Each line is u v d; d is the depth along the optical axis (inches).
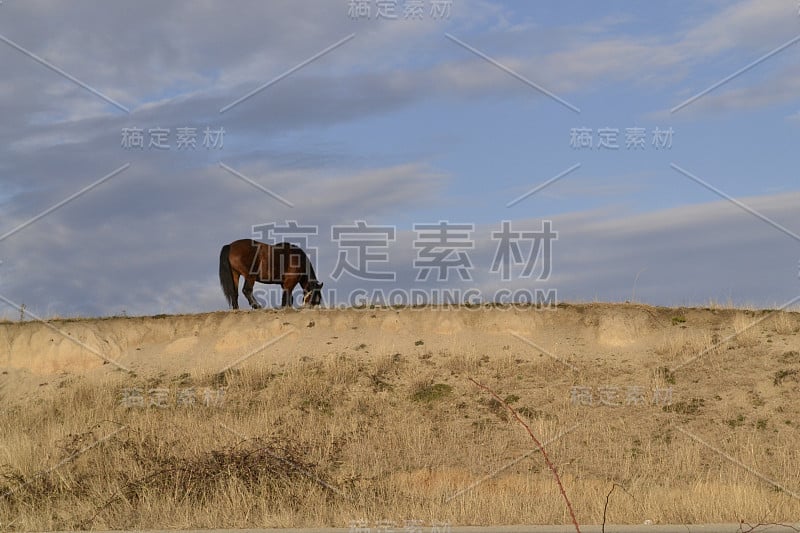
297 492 470.3
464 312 806.5
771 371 692.7
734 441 605.0
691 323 778.8
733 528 391.2
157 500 465.7
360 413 671.1
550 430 629.9
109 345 796.0
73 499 488.1
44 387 756.0
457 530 392.2
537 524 409.4
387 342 780.0
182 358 782.5
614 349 753.0
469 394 697.6
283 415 665.6
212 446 573.3
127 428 622.5
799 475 541.0
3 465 537.3
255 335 796.0
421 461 579.2
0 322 836.0
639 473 549.6
